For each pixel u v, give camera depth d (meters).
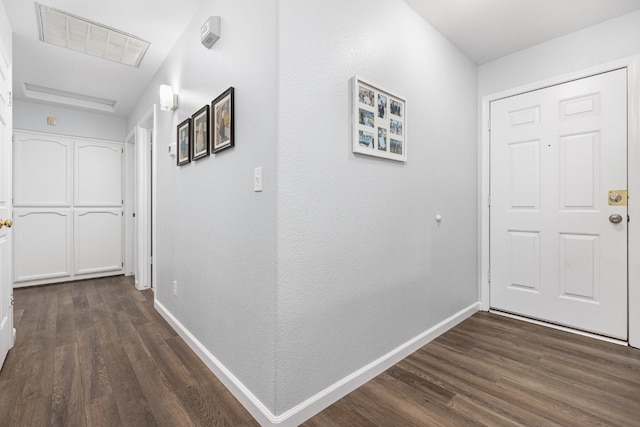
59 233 3.79
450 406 1.43
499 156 2.61
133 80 3.08
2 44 1.84
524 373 1.70
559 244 2.32
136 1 1.94
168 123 2.55
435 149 2.19
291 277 1.30
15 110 3.48
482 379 1.64
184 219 2.22
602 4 1.93
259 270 1.36
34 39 2.36
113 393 1.54
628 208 2.03
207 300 1.85
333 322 1.47
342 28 1.51
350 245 1.56
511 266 2.56
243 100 1.49
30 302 3.03
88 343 2.10
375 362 1.69
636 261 2.00
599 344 2.04
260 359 1.35
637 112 1.98
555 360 1.84
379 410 1.40
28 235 3.60
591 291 2.18
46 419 1.35
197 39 2.03
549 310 2.37
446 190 2.31
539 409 1.40
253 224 1.40
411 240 1.97
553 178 2.33
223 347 1.66
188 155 2.11
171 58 2.50
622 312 2.06
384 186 1.76
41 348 2.02
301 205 1.33
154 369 1.77
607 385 1.58
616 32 2.06
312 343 1.38
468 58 2.57
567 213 2.28
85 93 3.40
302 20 1.34
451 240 2.37
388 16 1.78
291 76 1.29
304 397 1.35
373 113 1.66
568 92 2.27
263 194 1.33
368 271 1.66
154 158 2.91
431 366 1.78
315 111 1.39
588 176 2.18
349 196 1.55
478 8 1.96
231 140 1.55
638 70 1.98
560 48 2.29
